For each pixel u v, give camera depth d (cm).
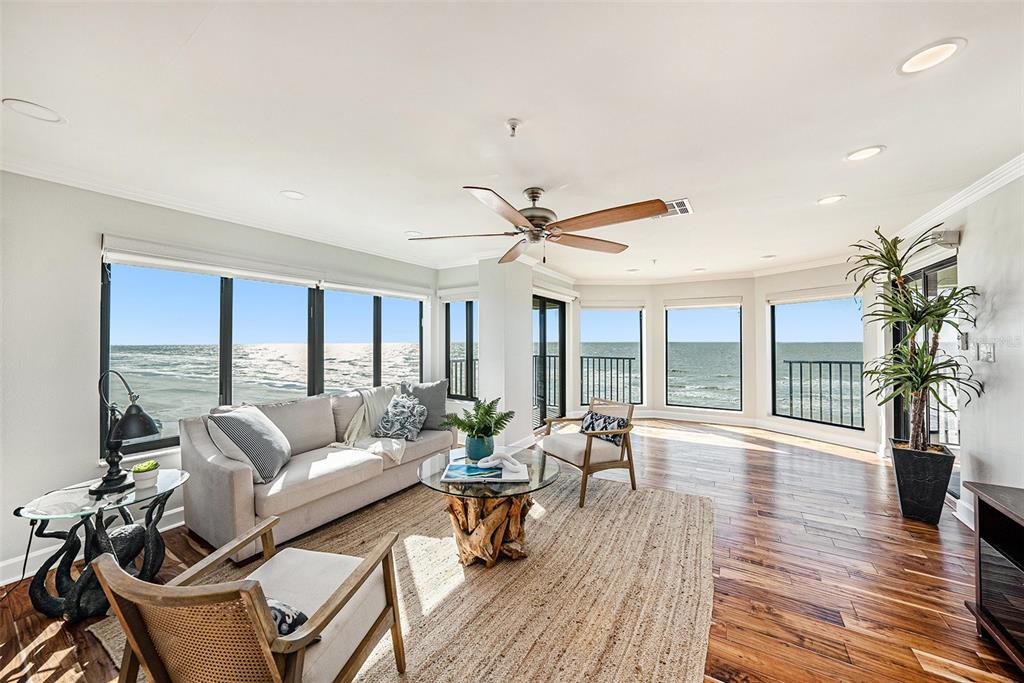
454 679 156
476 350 517
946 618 188
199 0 117
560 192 273
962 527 279
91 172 243
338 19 125
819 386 555
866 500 325
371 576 150
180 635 106
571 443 348
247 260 332
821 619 188
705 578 220
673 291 655
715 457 445
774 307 578
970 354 280
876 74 152
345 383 433
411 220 338
